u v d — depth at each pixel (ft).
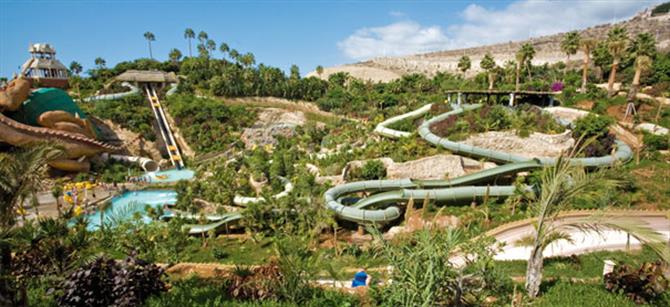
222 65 424.05
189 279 58.59
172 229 111.24
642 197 124.77
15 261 49.83
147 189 193.16
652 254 84.12
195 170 232.94
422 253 40.06
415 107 291.58
